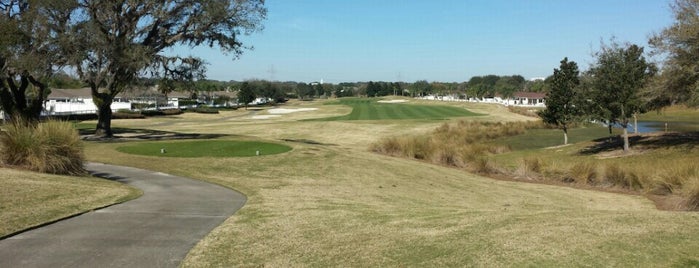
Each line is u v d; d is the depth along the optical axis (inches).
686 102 947.3
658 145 1039.6
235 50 1165.1
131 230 334.0
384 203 505.0
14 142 548.4
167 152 852.0
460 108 3336.6
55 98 3607.3
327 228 334.0
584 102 1120.2
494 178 836.6
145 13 1090.7
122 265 261.1
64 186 459.2
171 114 2977.4
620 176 736.3
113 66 1080.2
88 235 319.0
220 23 1115.9
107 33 1034.7
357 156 916.0
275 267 258.1
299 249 285.9
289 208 420.5
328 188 609.9
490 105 3671.3
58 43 960.3
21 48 965.2
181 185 561.6
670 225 291.6
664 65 949.2
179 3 1095.0
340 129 1844.2
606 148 1127.6
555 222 310.2
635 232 277.4
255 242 302.8
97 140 1080.2
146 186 545.6
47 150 553.3
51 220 350.9
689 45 916.0
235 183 596.7
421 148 1089.4
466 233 293.0
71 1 951.6
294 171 726.5
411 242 284.5
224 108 3804.1
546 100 1565.0
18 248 288.0
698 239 261.9
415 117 2524.6
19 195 403.5
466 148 1025.5
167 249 290.7
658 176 670.5
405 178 749.3
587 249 249.9
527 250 251.8
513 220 324.2
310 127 1913.1
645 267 226.2
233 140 1048.8
